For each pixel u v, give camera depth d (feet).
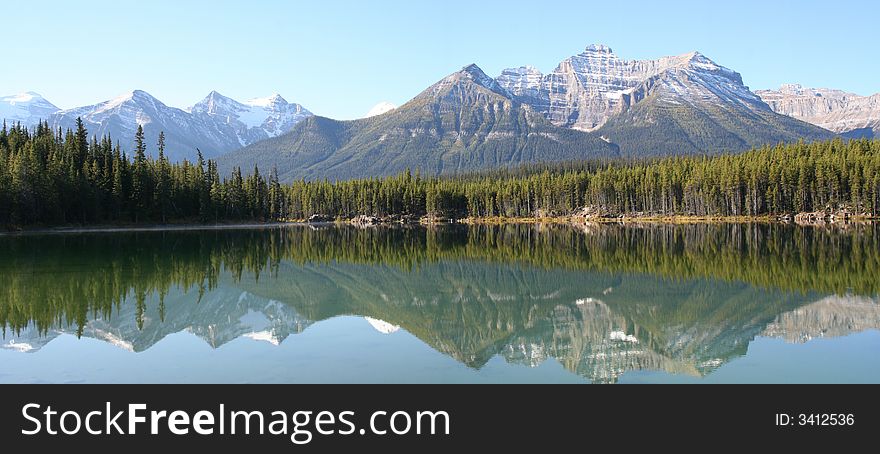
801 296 123.44
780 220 494.18
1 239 299.38
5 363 74.84
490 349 82.94
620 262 194.59
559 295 132.67
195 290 139.03
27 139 461.78
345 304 122.72
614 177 640.17
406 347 82.38
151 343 85.10
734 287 137.28
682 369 72.79
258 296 132.77
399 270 181.88
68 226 386.11
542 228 469.57
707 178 552.00
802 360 76.18
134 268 177.37
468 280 158.71
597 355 79.87
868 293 124.88
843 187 492.13
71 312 109.50
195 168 514.68
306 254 237.25
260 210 611.06
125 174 436.76
